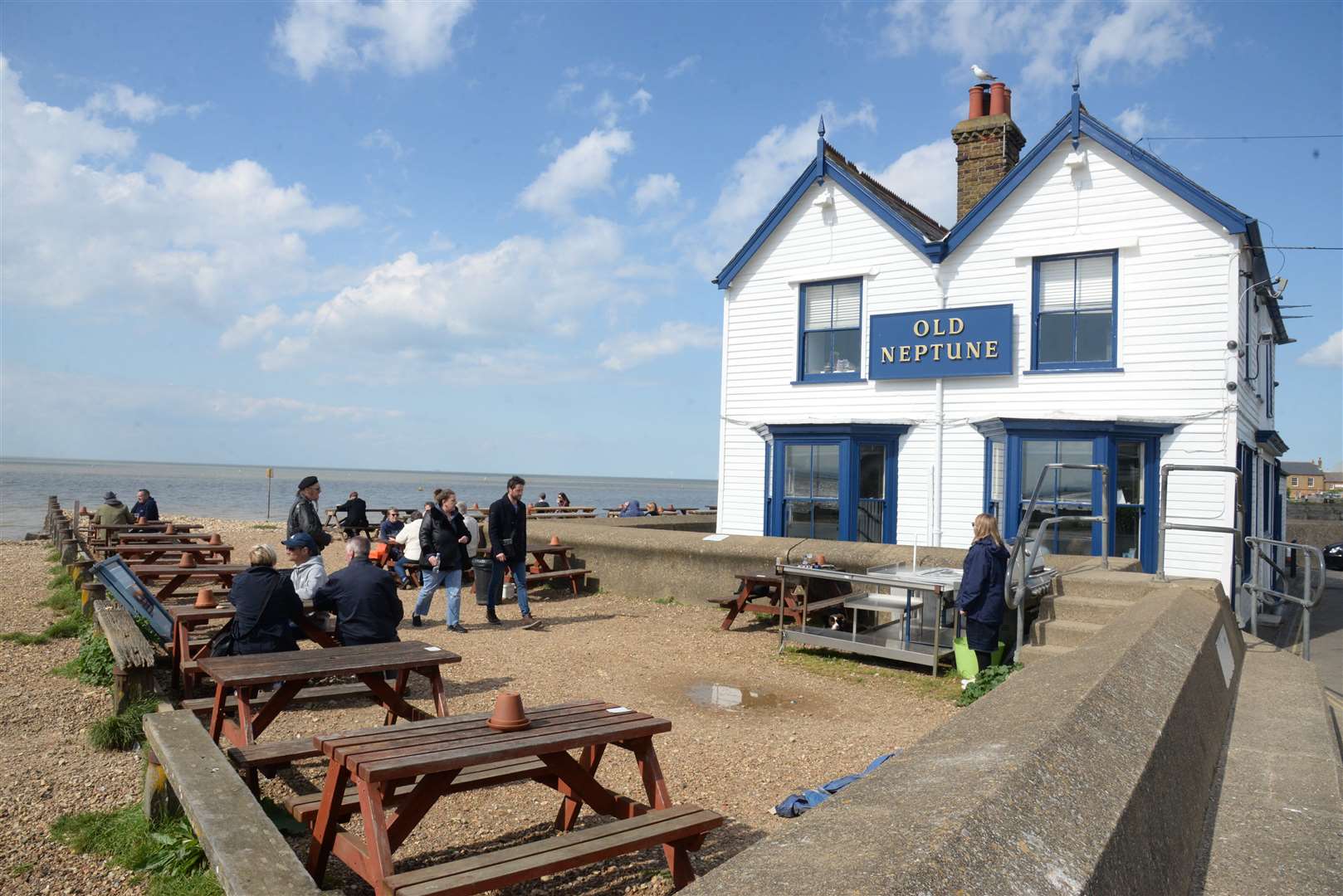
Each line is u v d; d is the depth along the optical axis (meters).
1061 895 2.18
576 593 14.62
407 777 3.73
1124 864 2.66
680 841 4.23
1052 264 13.85
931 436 14.64
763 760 6.38
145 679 6.84
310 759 6.10
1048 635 9.02
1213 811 4.73
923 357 14.63
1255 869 4.00
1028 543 13.02
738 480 16.66
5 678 8.29
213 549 14.38
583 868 4.55
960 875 2.06
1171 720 4.16
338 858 4.48
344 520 24.08
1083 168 13.52
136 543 16.55
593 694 8.34
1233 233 12.34
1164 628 6.14
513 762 4.71
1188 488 12.56
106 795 5.40
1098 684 4.08
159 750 4.72
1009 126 16.16
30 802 5.27
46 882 4.30
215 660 5.93
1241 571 12.26
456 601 11.48
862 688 8.88
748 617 12.72
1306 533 34.66
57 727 6.84
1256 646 9.83
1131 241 13.09
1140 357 13.03
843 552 12.30
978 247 14.36
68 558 15.89
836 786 5.28
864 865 2.05
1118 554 12.88
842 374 15.61
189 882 4.16
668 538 14.23
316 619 8.94
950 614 11.27
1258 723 6.52
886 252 15.17
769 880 2.07
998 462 14.00
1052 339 13.83
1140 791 3.15
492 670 9.23
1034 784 2.72
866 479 15.13
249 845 3.65
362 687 7.09
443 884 3.42
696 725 7.35
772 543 13.15
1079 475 13.05
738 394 16.72
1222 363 12.45
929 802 2.53
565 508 29.64
